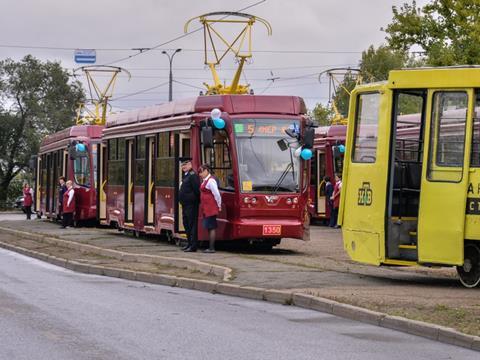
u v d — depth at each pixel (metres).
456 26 41.09
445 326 12.95
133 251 26.64
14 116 94.75
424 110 19.02
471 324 13.11
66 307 15.98
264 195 26.64
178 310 15.73
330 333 13.31
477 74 18.28
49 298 17.33
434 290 17.50
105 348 11.95
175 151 28.75
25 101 95.12
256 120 27.12
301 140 27.30
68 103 97.88
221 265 21.89
